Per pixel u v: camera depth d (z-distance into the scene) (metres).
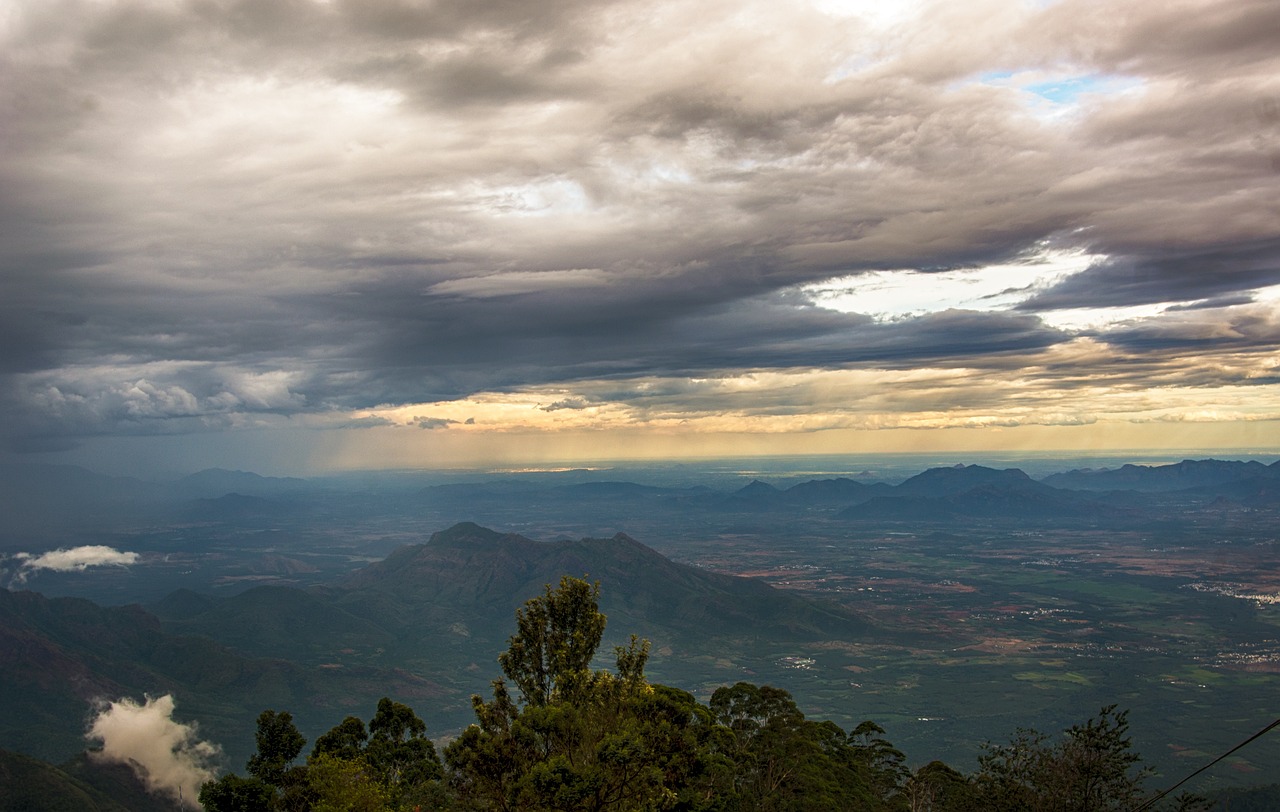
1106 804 40.69
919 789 71.06
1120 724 41.62
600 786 35.72
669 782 39.62
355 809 45.44
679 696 54.47
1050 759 42.41
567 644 42.94
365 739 59.94
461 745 40.56
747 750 62.31
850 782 67.44
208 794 53.34
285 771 56.03
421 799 52.31
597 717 39.94
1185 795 39.88
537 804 35.62
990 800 44.41
